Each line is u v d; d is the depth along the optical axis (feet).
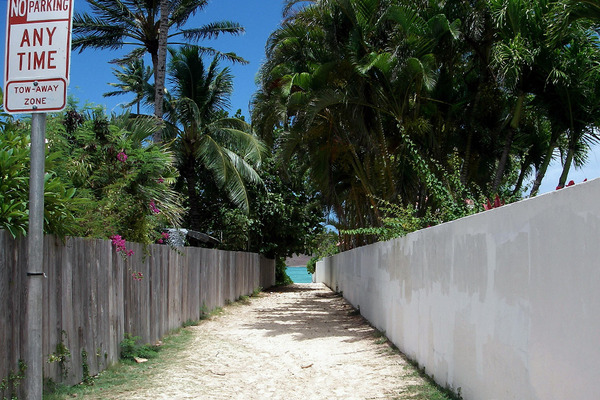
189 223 74.69
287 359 28.07
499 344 15.34
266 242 91.91
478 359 17.10
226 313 49.65
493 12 35.99
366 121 48.65
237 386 22.15
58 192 19.20
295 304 61.62
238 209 76.28
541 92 37.14
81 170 28.07
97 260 22.81
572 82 34.71
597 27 31.81
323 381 23.09
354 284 54.13
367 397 20.31
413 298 26.32
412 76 43.01
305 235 95.40
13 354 16.16
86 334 21.61
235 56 68.08
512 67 33.09
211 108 69.97
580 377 10.85
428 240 23.52
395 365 25.94
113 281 24.70
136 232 30.42
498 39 42.68
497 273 15.56
